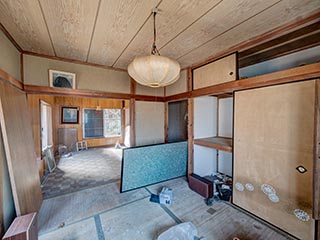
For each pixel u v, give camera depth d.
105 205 2.43
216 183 2.94
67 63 2.83
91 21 1.70
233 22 1.75
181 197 2.68
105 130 7.23
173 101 3.81
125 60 2.88
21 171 1.91
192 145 3.35
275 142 1.92
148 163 3.09
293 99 1.76
